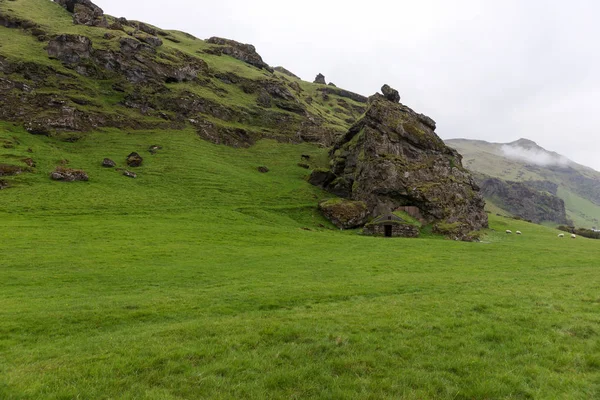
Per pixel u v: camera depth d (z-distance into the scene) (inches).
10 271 1317.7
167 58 6378.0
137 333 711.1
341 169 4377.5
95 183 3253.0
